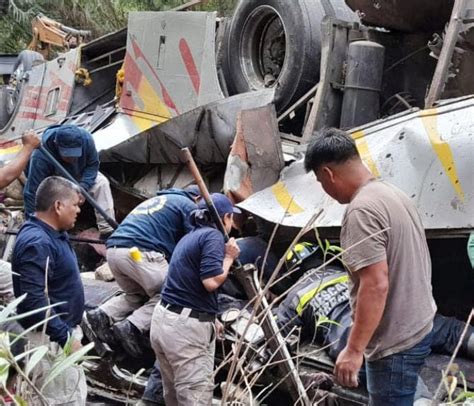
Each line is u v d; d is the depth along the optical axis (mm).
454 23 4789
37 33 10539
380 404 3123
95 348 4918
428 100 4742
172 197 4945
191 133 5723
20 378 2096
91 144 5789
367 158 4312
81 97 8250
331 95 5559
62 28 10578
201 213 4105
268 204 4836
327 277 4273
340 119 5574
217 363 4480
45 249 3723
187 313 3996
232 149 4969
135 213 4961
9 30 15711
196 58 6238
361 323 2949
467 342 3904
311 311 4141
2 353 1896
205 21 6188
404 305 3025
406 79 5859
